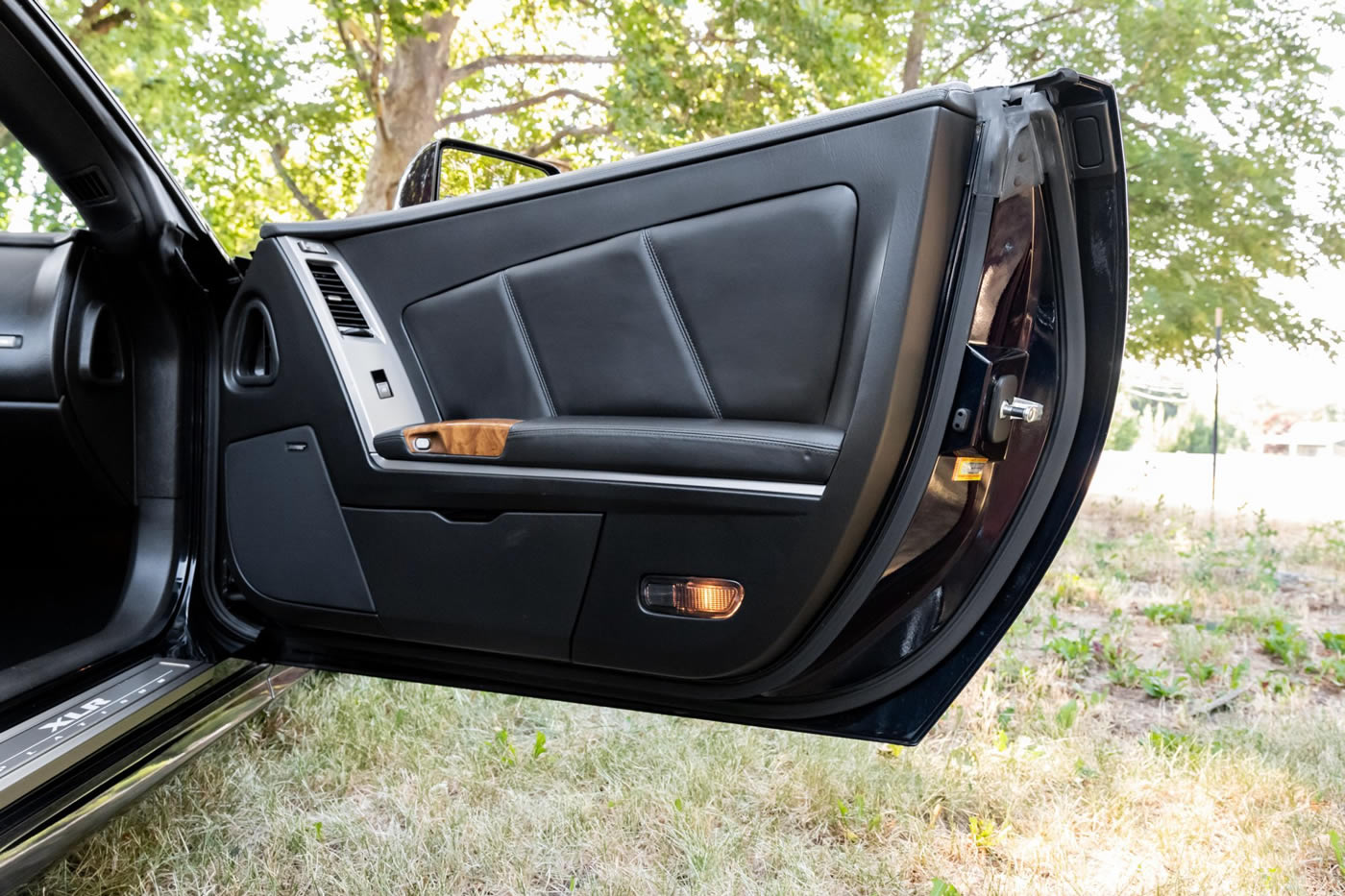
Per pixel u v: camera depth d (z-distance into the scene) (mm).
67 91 1663
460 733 2352
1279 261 8695
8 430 1801
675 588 1377
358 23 10242
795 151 1312
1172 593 4113
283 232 1714
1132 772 2168
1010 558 1494
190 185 10016
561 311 1528
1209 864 1773
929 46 9398
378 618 1599
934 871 1801
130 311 1936
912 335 1242
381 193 10617
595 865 1833
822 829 1958
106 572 1961
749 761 2219
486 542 1496
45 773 1322
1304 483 8234
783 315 1342
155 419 1931
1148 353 9602
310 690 2516
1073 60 8945
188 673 1698
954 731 2416
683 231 1411
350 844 1857
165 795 2008
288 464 1671
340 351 1620
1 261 1838
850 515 1263
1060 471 1465
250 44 9242
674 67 9961
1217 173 8547
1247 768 2160
